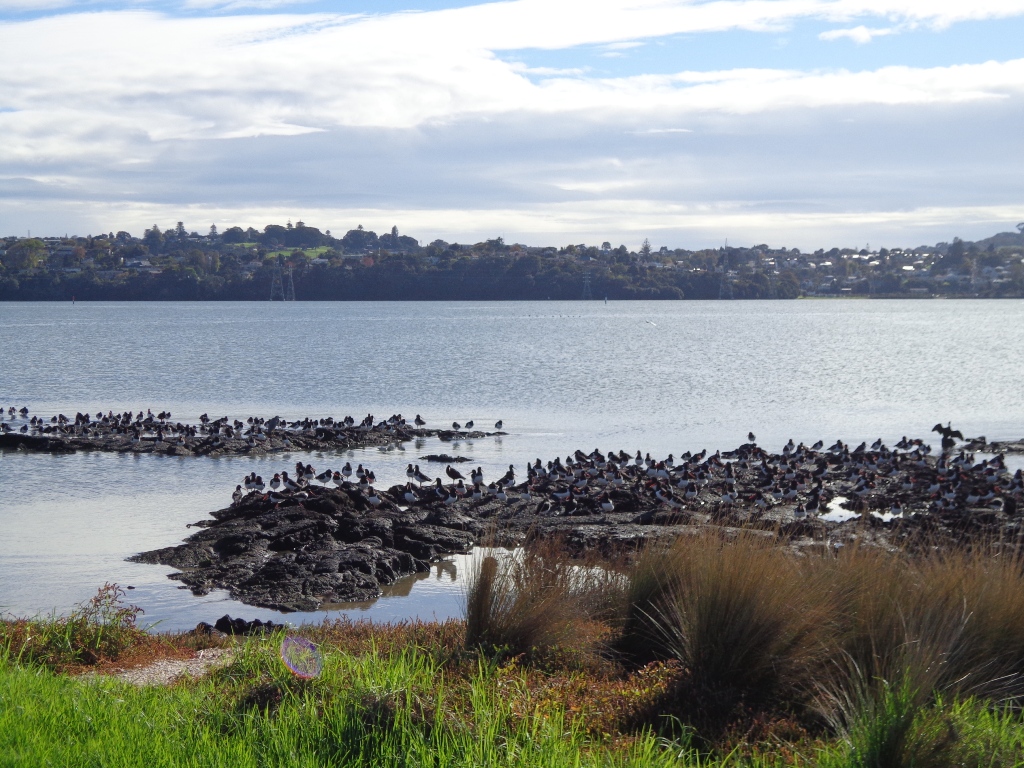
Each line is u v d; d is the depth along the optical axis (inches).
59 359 3690.9
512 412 2206.0
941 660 371.6
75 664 521.0
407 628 583.2
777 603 410.6
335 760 335.0
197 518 1096.2
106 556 912.3
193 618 729.6
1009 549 492.1
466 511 1133.7
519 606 484.1
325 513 1066.7
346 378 2989.7
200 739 349.4
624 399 2443.4
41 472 1424.7
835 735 361.1
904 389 2701.8
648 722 388.5
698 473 1312.7
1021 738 331.0
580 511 1126.4
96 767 327.6
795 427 1994.3
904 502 1181.7
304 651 429.4
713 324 7012.8
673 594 492.1
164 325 6481.3
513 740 341.7
